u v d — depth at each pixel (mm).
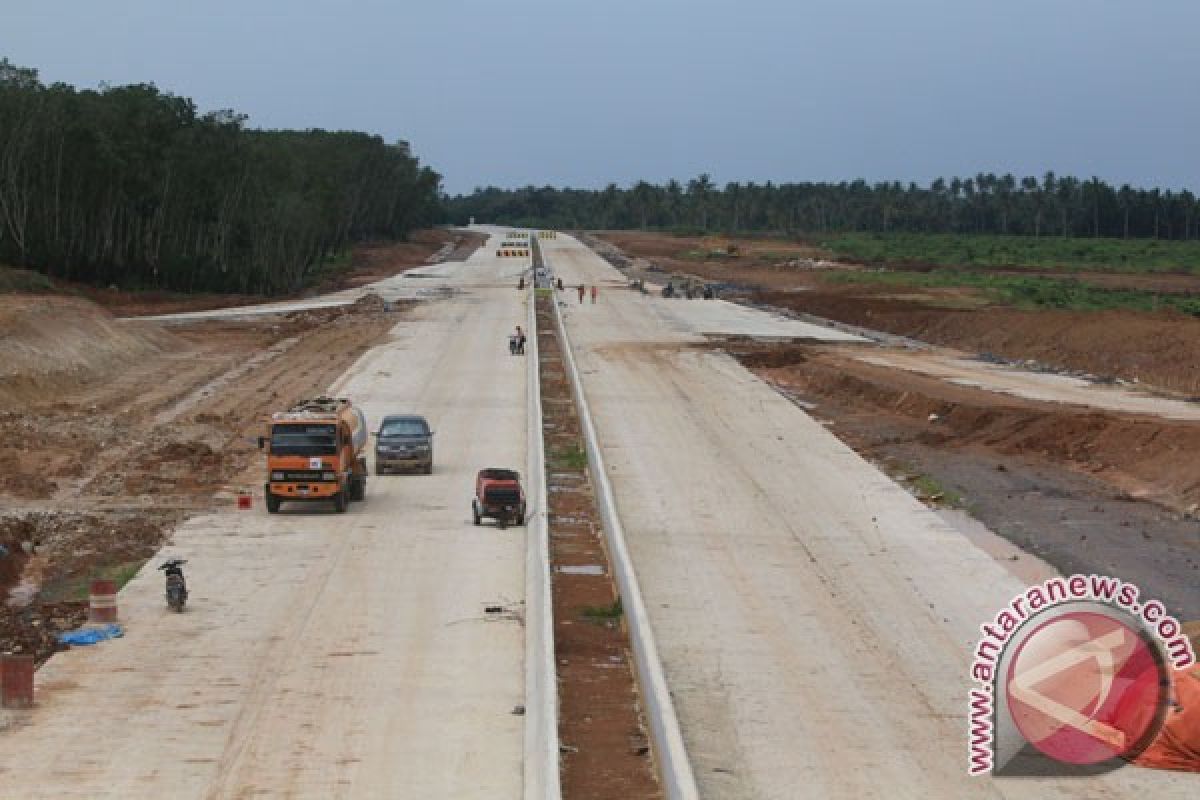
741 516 48531
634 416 71938
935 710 29156
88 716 28938
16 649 33969
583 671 31625
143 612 36719
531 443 62094
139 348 93875
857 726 28203
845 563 42000
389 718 28875
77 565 42250
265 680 31297
